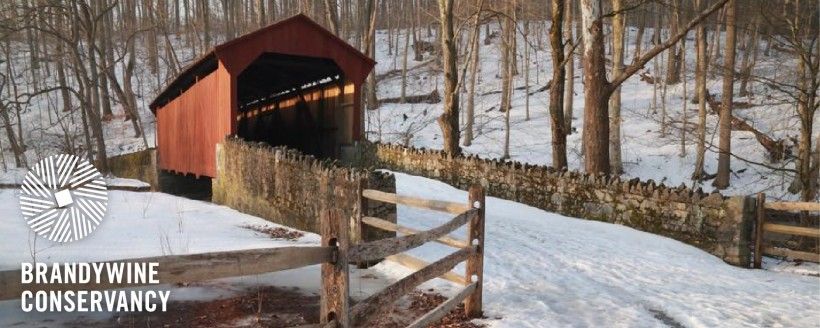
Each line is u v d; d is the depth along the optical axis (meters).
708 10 10.02
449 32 15.91
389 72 38.62
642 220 9.71
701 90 18.92
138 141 30.41
